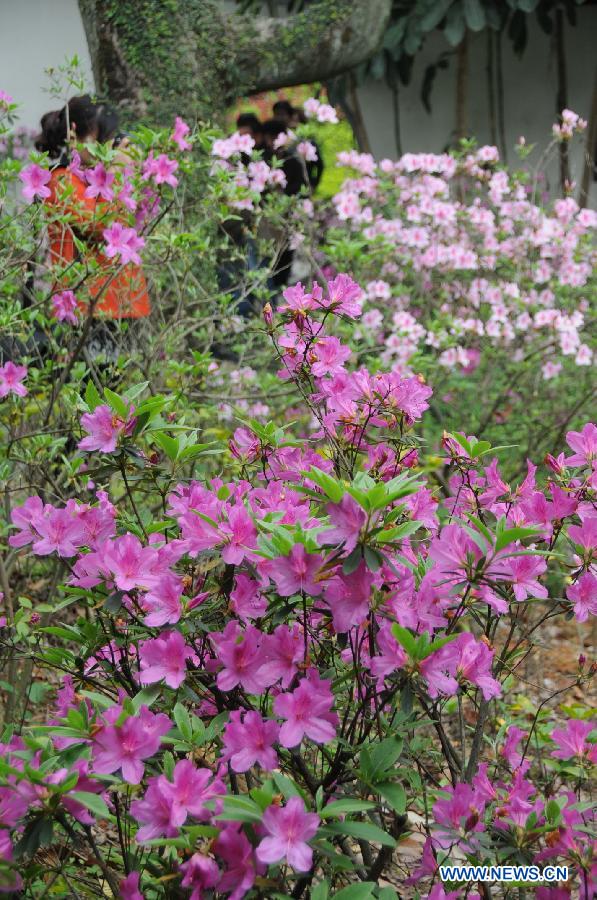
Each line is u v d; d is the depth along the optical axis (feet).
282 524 5.08
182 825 4.40
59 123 12.73
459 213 17.22
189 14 18.42
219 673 4.72
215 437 11.65
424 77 34.60
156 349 11.19
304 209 15.20
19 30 25.31
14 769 4.28
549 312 15.60
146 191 10.72
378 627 5.19
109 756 4.49
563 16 33.86
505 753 6.31
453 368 15.23
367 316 14.85
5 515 9.49
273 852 4.04
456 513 6.27
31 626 8.27
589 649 12.23
